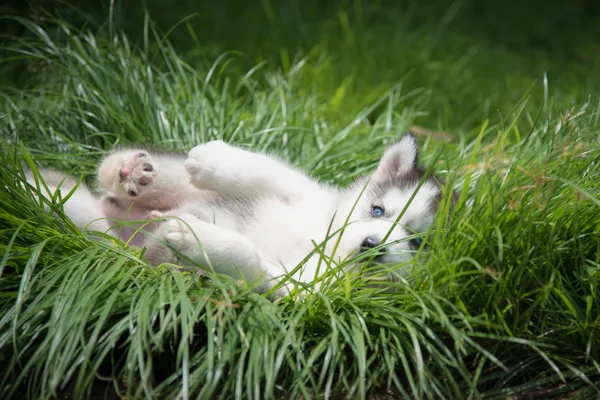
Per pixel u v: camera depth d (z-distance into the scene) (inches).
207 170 247.9
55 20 359.3
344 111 403.9
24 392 193.3
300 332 200.1
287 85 392.2
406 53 515.5
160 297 193.3
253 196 251.1
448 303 199.0
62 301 191.5
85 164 291.1
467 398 195.5
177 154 273.6
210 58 468.4
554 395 199.2
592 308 215.3
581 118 265.9
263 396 187.8
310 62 483.2
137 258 215.0
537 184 204.8
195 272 210.5
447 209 213.2
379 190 253.9
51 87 353.7
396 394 195.0
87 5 420.5
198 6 548.7
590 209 224.4
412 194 234.5
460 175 281.9
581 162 238.1
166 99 349.7
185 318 186.5
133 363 180.5
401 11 622.5
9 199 218.2
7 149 233.5
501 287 202.2
